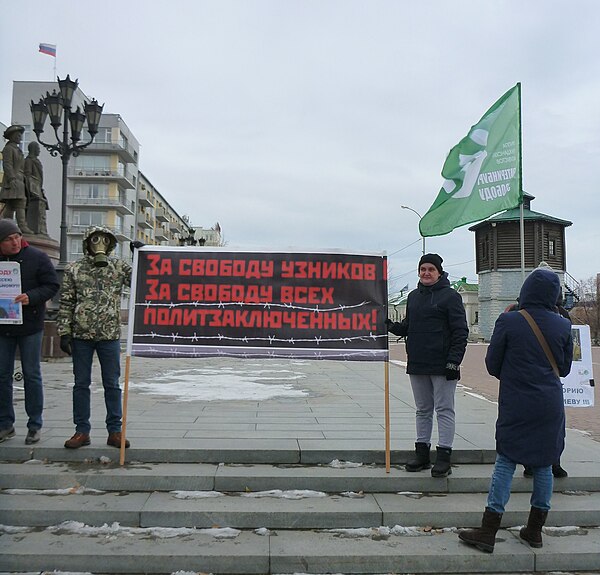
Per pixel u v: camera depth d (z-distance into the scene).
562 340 3.80
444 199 8.05
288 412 6.78
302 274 4.83
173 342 4.74
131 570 3.52
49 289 4.91
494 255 44.44
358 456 4.85
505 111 7.36
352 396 8.30
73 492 4.29
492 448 5.01
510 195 7.22
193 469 4.57
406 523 4.04
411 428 5.88
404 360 19.50
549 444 3.69
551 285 3.91
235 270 4.82
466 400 8.74
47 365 11.95
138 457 4.73
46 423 5.74
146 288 4.79
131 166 66.25
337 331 4.77
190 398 7.83
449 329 4.62
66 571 3.49
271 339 4.75
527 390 3.74
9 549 3.56
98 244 4.82
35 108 14.37
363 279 4.83
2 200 13.88
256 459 4.78
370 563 3.59
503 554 3.67
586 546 3.81
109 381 4.84
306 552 3.62
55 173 58.94
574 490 4.63
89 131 14.83
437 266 4.76
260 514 3.98
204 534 3.86
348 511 4.03
